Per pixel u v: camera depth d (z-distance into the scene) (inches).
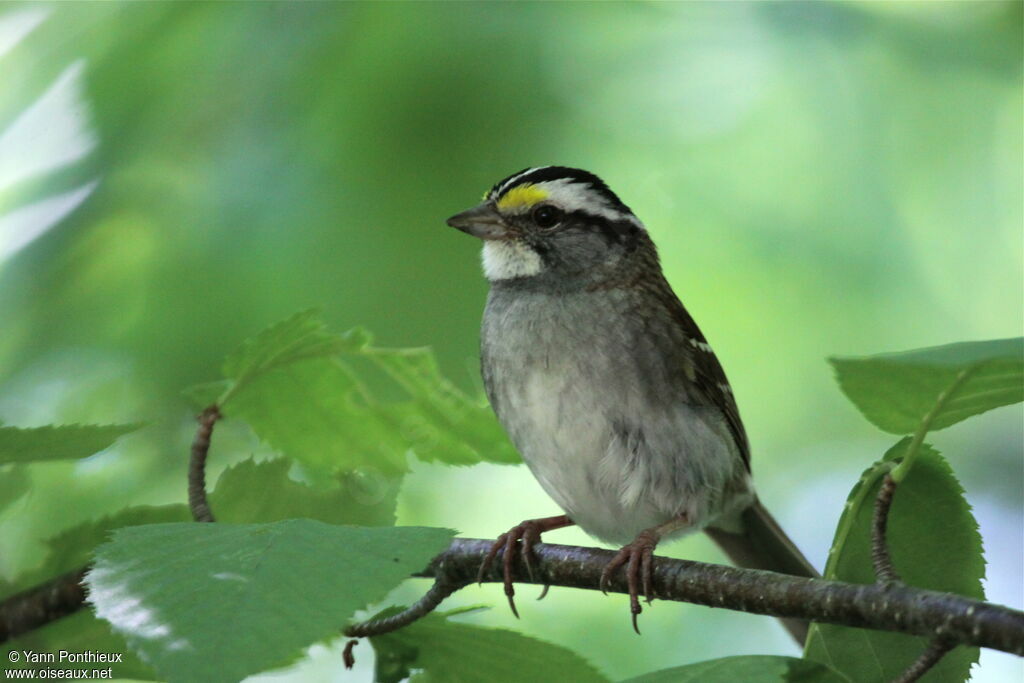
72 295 381.7
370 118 377.7
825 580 232.5
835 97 415.8
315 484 300.2
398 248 379.2
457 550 304.7
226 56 375.2
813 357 475.8
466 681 269.3
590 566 293.6
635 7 406.6
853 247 435.8
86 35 381.1
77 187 377.4
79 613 270.5
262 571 182.2
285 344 283.1
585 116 400.5
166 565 185.5
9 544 368.8
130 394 386.9
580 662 263.3
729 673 203.2
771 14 421.7
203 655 164.7
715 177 426.6
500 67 384.2
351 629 269.1
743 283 455.5
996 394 189.5
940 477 236.1
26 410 382.6
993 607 206.4
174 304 376.5
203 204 375.9
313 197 375.6
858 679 246.2
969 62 426.3
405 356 288.2
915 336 456.4
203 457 285.4
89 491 388.2
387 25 379.2
